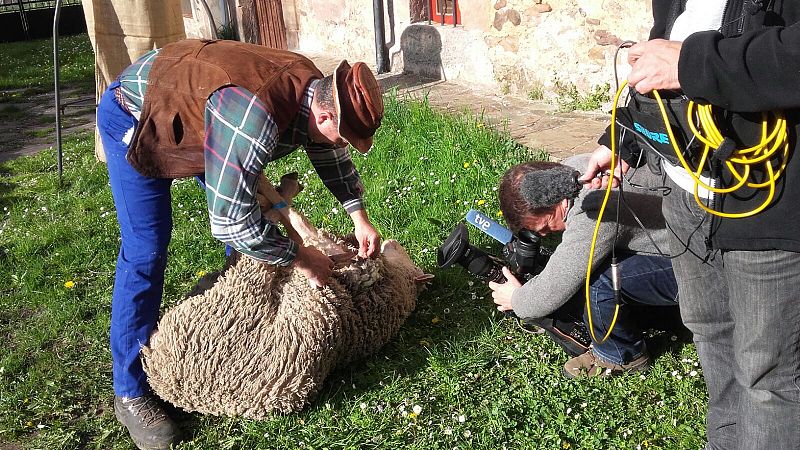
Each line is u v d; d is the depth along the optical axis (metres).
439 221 4.29
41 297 4.15
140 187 2.77
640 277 2.88
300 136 2.51
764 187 1.92
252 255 2.57
